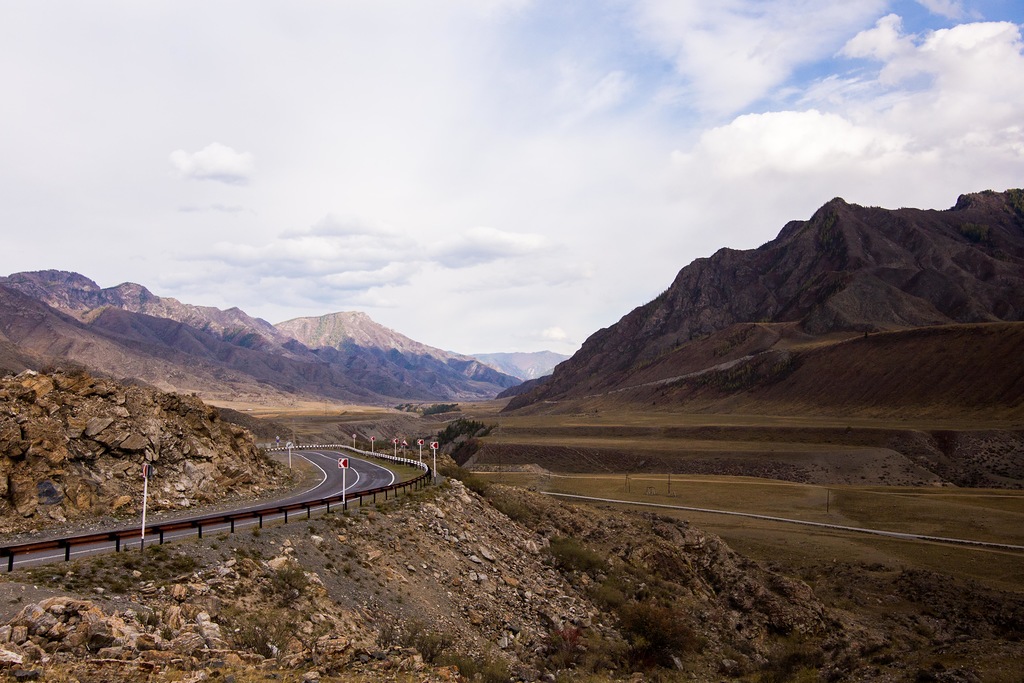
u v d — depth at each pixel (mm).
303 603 22094
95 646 15984
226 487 39500
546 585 36031
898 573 53406
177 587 19781
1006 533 66250
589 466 135875
